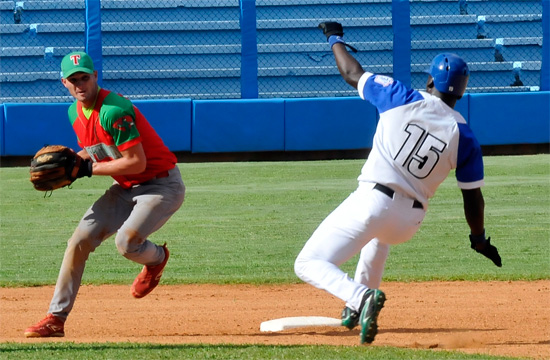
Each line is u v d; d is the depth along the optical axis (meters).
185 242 34.44
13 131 60.94
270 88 73.56
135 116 18.61
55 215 41.41
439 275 27.80
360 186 15.73
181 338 18.58
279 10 76.56
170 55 73.69
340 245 15.36
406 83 66.94
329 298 24.94
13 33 73.94
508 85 74.62
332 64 74.88
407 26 66.38
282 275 28.28
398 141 15.27
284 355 15.46
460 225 37.81
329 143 63.66
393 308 22.86
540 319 21.14
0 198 46.72
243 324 21.05
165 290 26.14
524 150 65.69
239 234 36.00
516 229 36.16
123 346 16.61
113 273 29.22
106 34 74.31
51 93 72.00
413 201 15.46
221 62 74.31
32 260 31.22
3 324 21.08
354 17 76.88
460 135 15.39
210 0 76.44
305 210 41.88
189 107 62.41
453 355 15.73
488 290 25.59
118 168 18.02
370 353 15.70
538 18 77.06
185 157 63.62
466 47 75.44
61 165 18.33
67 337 18.92
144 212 18.73
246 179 53.47
